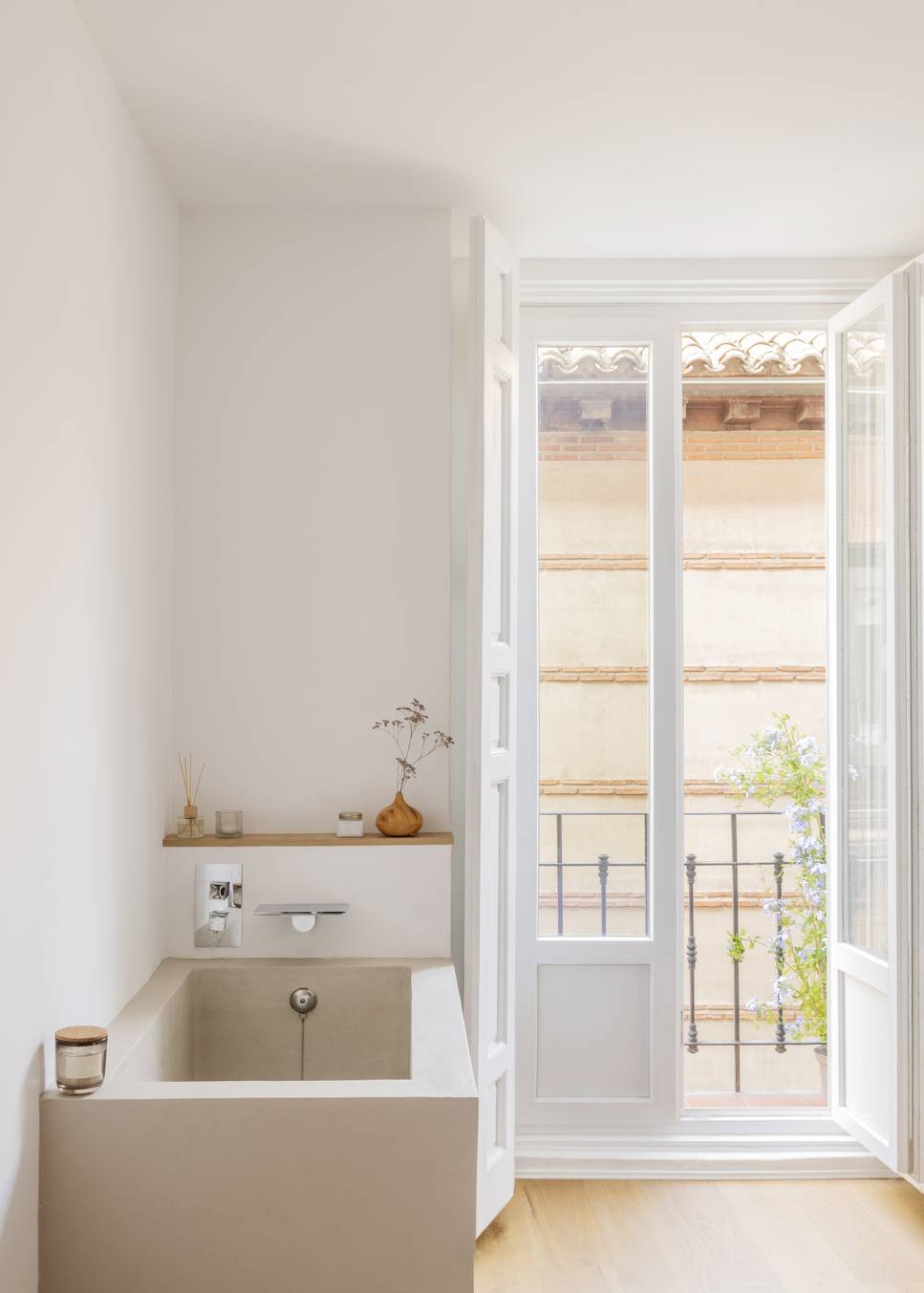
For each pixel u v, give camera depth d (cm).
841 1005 344
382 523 307
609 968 347
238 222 308
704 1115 349
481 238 284
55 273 193
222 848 293
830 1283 274
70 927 205
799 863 448
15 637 173
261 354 307
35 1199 188
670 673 352
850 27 219
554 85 242
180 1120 192
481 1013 286
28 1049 183
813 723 484
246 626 305
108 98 232
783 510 491
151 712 276
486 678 288
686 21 217
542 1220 305
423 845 296
